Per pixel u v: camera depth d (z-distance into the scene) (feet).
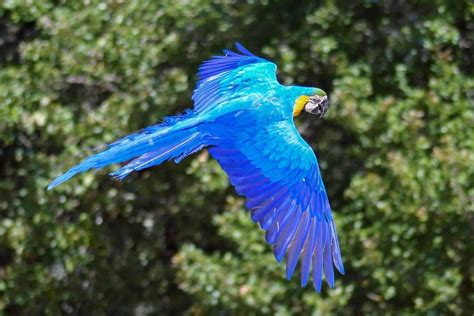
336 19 45.21
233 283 44.62
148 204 49.98
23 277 48.08
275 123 25.35
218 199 47.44
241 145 24.70
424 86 46.11
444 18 44.52
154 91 45.34
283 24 46.19
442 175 42.45
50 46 46.24
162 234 50.03
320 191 24.43
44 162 46.55
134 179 48.26
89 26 46.19
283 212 23.86
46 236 46.78
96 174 46.14
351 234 43.42
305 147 24.90
